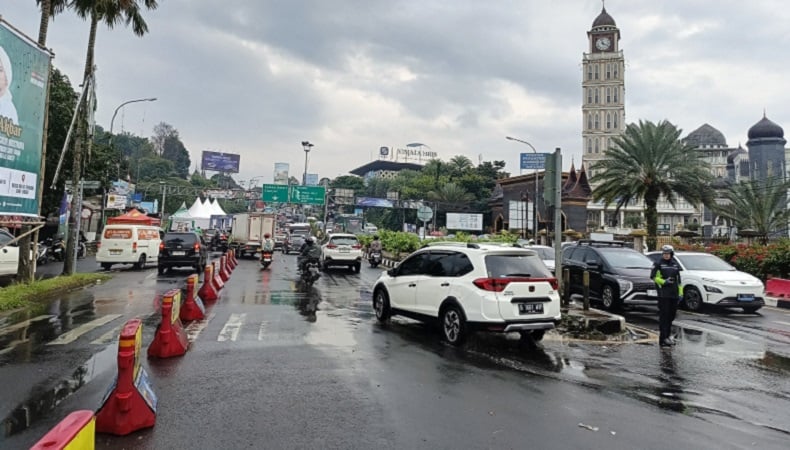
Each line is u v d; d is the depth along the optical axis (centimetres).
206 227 5784
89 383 560
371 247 2659
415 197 8219
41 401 502
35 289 1248
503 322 741
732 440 439
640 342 869
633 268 1255
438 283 835
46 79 1317
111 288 1457
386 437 428
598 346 824
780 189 3170
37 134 1284
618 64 9656
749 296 1231
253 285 1573
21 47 1196
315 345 767
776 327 1080
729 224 5644
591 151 9688
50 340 771
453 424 461
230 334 833
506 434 441
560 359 724
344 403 511
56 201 2528
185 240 1978
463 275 793
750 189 3284
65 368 617
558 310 791
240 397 524
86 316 984
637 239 2742
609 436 442
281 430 439
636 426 468
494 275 760
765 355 786
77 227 1714
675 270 838
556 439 432
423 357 711
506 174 8106
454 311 791
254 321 955
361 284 1700
